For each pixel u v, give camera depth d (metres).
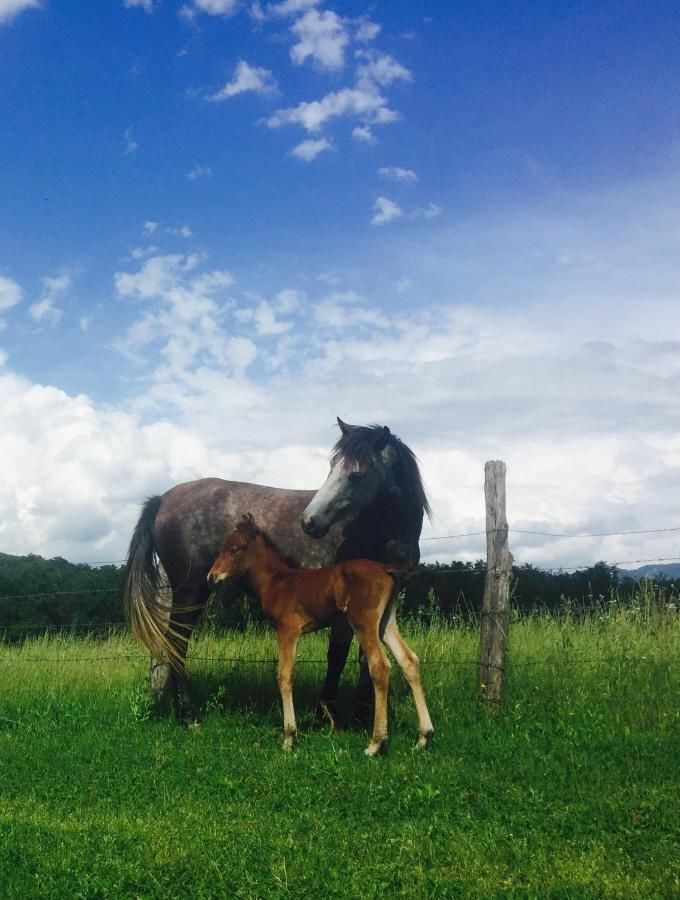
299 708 8.69
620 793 5.59
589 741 6.99
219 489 8.81
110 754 7.12
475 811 5.27
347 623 7.65
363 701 8.05
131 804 5.62
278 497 8.70
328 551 8.42
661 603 10.05
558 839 4.73
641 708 7.77
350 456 7.80
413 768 6.29
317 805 5.46
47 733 8.12
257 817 5.23
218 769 6.49
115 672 10.86
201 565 8.66
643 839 4.68
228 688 9.30
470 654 9.56
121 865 4.27
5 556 21.19
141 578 8.66
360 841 4.69
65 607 17.86
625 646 9.04
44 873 4.18
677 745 6.80
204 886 4.00
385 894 3.93
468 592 13.64
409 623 11.46
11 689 10.19
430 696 8.45
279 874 4.14
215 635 11.21
